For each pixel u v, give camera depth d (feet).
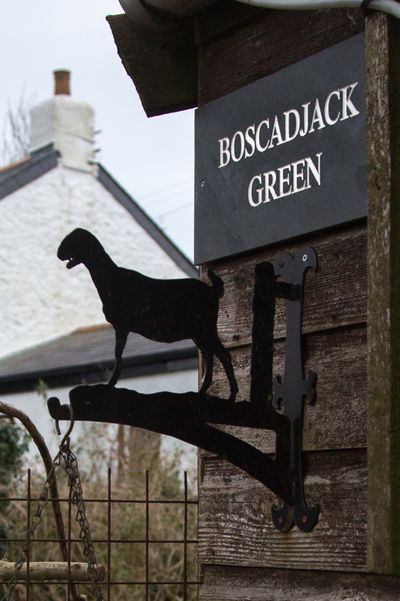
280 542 9.37
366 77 8.42
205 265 10.68
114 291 8.98
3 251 53.83
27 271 54.49
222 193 10.35
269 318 9.37
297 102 9.45
